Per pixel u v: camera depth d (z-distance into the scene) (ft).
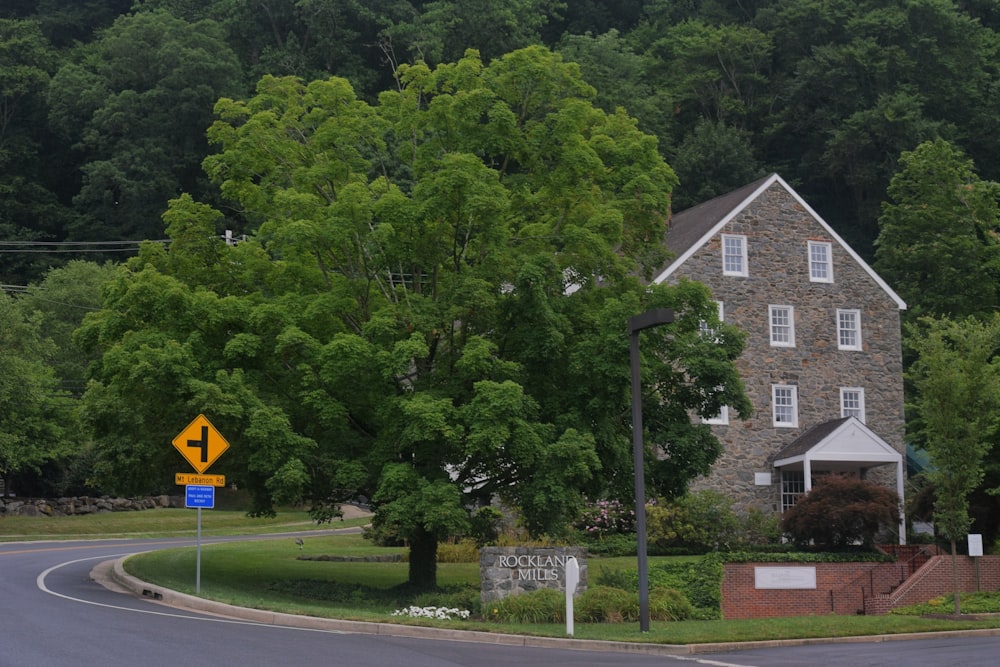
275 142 90.94
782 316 137.39
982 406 86.02
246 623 61.46
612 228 85.05
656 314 66.13
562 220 90.22
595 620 75.00
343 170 89.51
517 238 87.30
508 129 87.35
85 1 344.69
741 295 135.44
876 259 195.21
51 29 333.01
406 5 302.04
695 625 72.43
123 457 90.27
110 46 283.18
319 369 79.97
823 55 271.08
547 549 77.61
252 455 77.15
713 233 135.64
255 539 140.97
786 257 138.41
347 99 93.61
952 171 179.32
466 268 84.53
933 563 94.63
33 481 184.96
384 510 76.84
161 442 87.45
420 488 75.46
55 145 302.04
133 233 268.82
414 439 73.87
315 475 81.20
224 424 77.66
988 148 267.18
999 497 106.42
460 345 85.15
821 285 139.54
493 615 73.26
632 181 90.79
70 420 164.86
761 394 134.10
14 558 104.58
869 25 275.59
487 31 289.12
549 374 84.53
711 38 291.58
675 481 91.25
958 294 172.24
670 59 303.48
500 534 117.19
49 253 273.13
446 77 92.02
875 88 272.51
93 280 213.25
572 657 55.36
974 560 95.55
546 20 304.50
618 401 82.02
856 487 107.34
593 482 87.86
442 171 81.15
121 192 264.72
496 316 83.15
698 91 290.35
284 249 86.69
